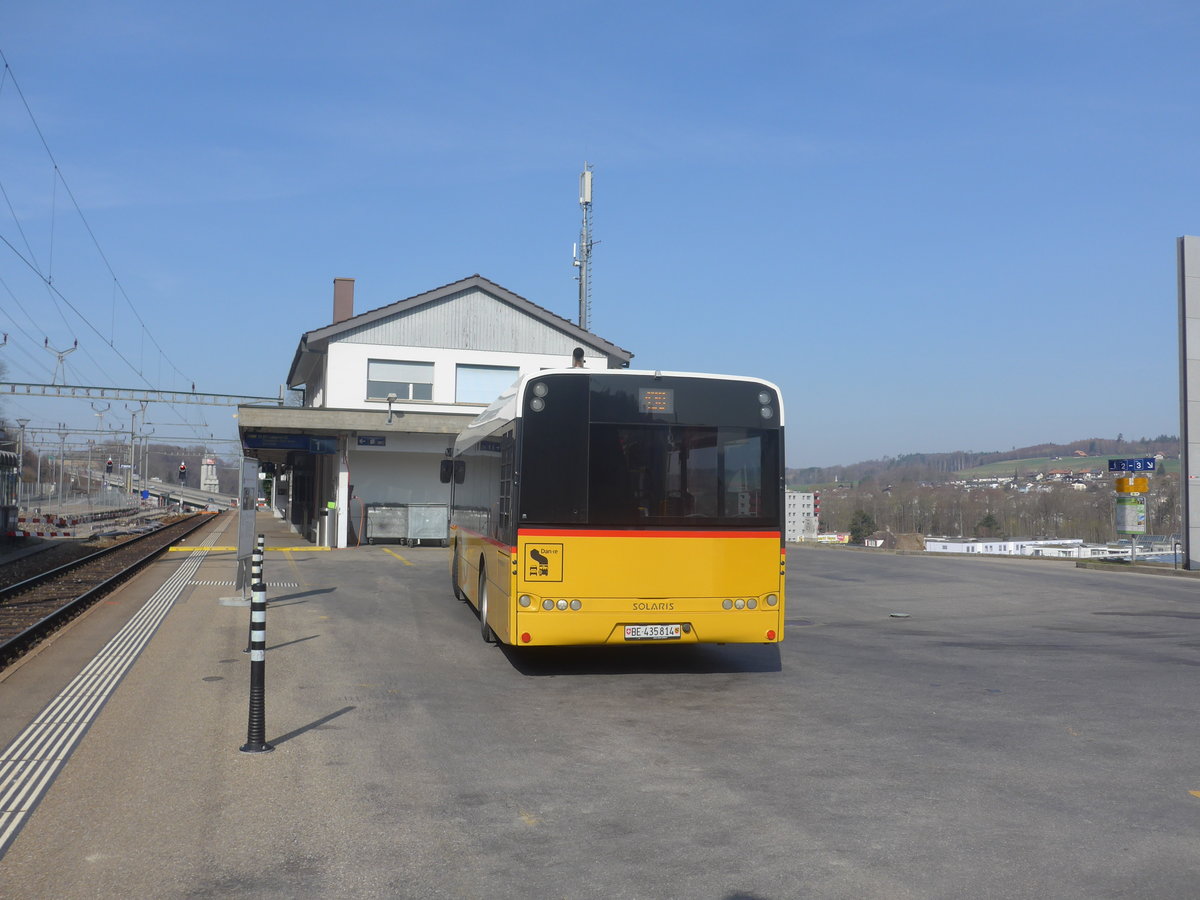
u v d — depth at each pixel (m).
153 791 5.89
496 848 4.99
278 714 7.97
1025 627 14.13
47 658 10.41
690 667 10.58
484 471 12.32
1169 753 6.88
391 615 14.29
